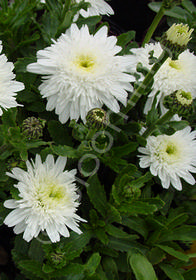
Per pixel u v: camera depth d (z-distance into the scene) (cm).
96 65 35
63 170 37
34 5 40
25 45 43
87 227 39
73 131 35
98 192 38
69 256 34
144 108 40
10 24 40
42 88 35
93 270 34
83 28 36
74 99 33
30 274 35
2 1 41
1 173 33
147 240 42
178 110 34
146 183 42
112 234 38
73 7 40
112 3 62
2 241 43
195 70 40
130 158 43
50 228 32
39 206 32
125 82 36
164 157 39
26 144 30
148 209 36
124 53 44
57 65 34
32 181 32
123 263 40
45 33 41
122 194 36
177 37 32
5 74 32
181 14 53
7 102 32
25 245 36
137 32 66
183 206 45
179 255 40
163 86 39
